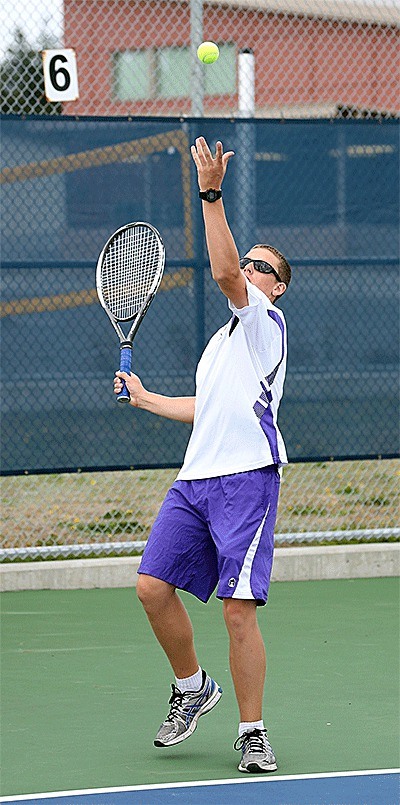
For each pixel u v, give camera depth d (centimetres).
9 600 2125
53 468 2231
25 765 1338
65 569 2206
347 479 3045
